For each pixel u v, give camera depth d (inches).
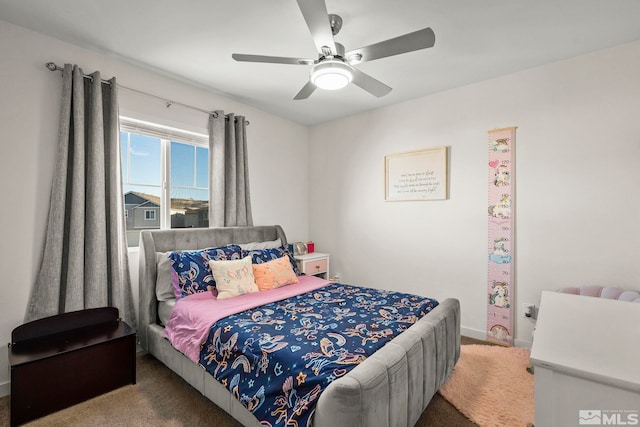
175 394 77.7
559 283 96.5
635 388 28.3
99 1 68.9
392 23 76.7
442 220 121.2
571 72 94.1
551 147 97.7
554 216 97.3
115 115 91.7
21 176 79.0
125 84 98.0
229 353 65.1
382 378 49.9
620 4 68.9
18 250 78.5
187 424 66.8
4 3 69.5
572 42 85.4
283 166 153.2
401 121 132.1
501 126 106.8
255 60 72.2
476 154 112.6
